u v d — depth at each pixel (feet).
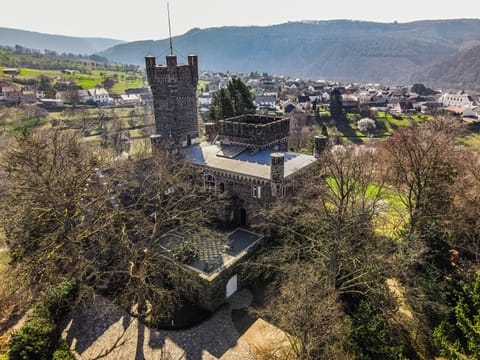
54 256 114.83
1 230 153.99
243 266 127.44
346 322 99.45
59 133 171.22
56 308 112.27
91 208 129.90
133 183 137.08
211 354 100.27
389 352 89.76
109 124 450.30
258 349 101.96
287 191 143.02
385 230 160.66
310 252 120.78
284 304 89.71
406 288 109.91
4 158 132.77
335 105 567.18
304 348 82.07
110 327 110.52
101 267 132.98
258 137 159.43
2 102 473.26
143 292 114.32
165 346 102.99
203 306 119.14
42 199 112.78
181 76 167.02
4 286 122.42
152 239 115.55
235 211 150.51
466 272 121.70
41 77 634.43
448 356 95.45
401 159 150.92
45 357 95.09
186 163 142.82
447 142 143.54
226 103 259.80
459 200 141.18
